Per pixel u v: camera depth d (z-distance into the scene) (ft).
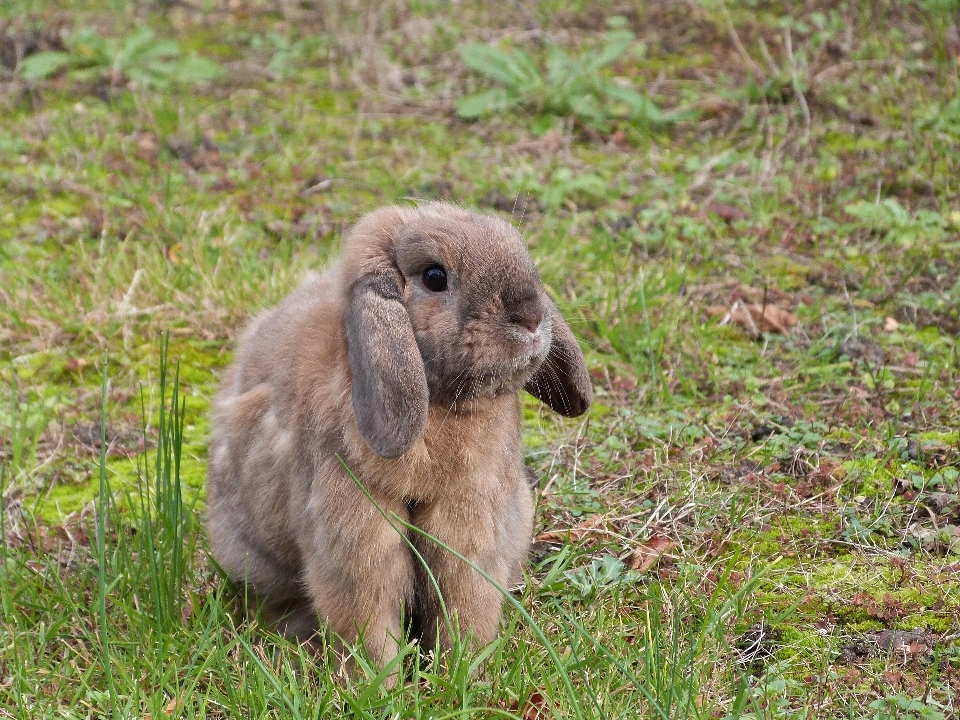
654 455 27.84
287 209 38.58
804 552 24.68
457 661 20.12
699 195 40.04
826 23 50.78
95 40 48.47
